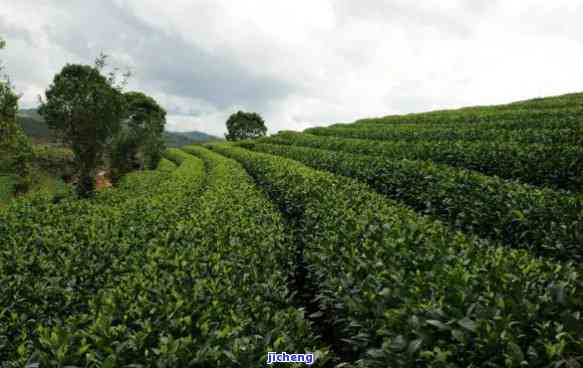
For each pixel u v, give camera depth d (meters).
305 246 7.98
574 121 21.33
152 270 5.44
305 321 4.22
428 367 3.16
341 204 8.98
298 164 19.67
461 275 4.28
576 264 6.23
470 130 24.02
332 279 5.20
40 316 5.12
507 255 5.43
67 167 27.55
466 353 3.31
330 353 3.97
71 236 7.59
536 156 14.44
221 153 46.34
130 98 54.03
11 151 18.77
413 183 13.41
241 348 3.36
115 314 4.12
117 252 6.92
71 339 3.56
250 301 4.53
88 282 5.97
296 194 11.65
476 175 11.35
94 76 20.58
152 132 37.22
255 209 10.05
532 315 3.50
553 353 3.01
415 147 20.42
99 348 3.47
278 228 8.52
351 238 6.41
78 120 19.86
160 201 12.09
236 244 6.55
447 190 11.56
